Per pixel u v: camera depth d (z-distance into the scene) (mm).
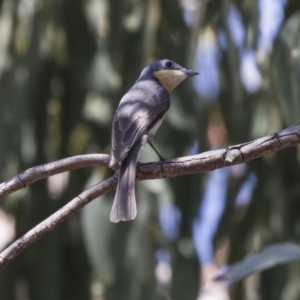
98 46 12078
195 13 11727
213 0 11750
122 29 11594
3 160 11711
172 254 11953
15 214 12430
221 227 12219
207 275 15742
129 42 11664
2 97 11875
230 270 8703
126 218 7871
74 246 12508
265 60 11828
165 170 8094
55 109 12266
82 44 12156
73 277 12586
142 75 10469
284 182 12312
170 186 11906
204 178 12086
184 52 11945
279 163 12336
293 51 10539
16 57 11992
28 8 11977
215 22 11836
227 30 11695
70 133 12203
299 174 12367
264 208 12312
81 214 12469
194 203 12016
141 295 11500
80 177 12289
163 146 11852
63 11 12148
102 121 12008
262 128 11883
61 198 12453
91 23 12109
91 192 8023
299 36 10586
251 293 12430
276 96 11773
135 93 9664
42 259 12352
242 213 12430
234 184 12320
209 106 12109
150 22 11664
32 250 12422
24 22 12000
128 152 8422
